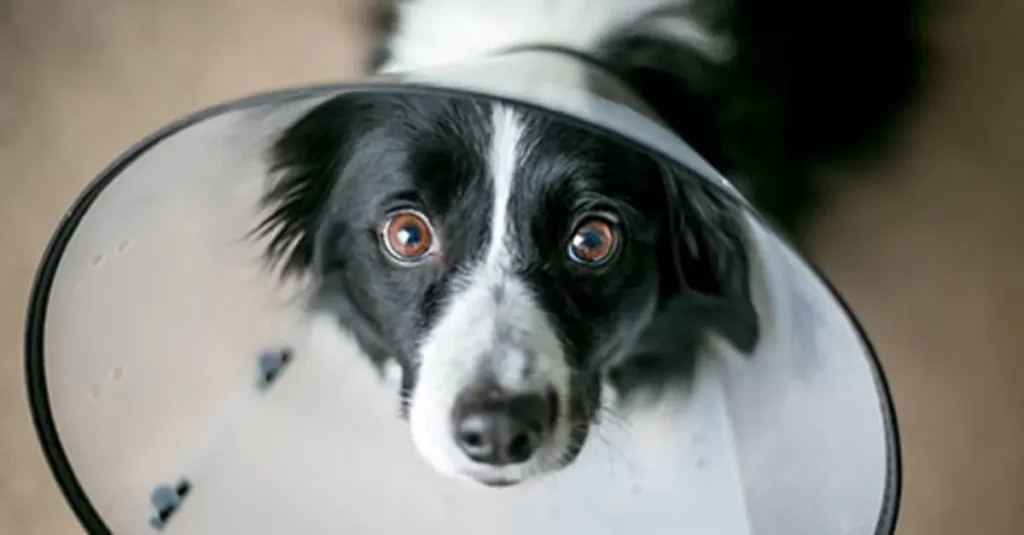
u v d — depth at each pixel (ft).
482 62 2.48
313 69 4.65
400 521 2.55
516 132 2.66
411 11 3.26
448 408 2.53
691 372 2.59
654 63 3.16
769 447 2.30
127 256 2.28
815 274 1.97
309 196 2.66
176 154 2.23
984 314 4.41
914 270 4.45
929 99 4.50
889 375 4.36
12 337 4.41
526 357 2.55
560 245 2.70
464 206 2.68
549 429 2.55
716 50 3.33
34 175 4.59
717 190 2.13
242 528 2.45
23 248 4.50
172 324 2.42
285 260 2.65
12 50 4.74
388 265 2.71
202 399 2.47
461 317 2.62
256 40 4.70
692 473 2.48
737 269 2.45
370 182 2.72
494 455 2.53
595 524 2.55
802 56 3.85
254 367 2.56
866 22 4.16
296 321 2.66
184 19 4.75
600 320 2.71
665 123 2.60
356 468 2.57
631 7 3.12
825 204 4.33
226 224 2.47
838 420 2.08
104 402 2.32
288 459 2.53
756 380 2.37
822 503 2.13
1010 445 4.26
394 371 2.68
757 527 2.31
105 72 4.71
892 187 4.48
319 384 2.63
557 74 2.37
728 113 3.34
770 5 3.63
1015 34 4.57
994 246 4.46
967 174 4.50
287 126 2.55
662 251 2.74
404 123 2.71
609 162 2.68
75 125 4.66
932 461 4.26
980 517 4.19
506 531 2.57
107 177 2.10
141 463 2.37
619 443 2.64
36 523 4.28
